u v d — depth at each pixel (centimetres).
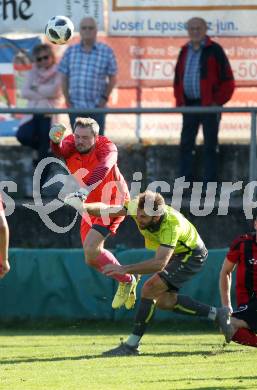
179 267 3062
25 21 4681
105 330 3941
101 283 4025
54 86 4609
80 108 4206
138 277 3519
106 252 3412
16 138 4441
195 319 4009
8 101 4688
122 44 4688
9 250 4041
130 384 2392
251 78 4641
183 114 4325
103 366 2769
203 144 4381
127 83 4691
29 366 2783
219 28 4650
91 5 4666
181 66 4434
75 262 4031
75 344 3388
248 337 3127
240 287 3167
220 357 2992
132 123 4672
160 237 2934
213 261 3975
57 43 3884
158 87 4700
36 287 4028
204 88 4394
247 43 4634
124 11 4672
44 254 4031
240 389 2305
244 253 3147
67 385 2378
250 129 4381
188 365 2791
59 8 4666
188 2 4659
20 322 4038
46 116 4403
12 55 4675
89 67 4466
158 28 4678
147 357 2988
